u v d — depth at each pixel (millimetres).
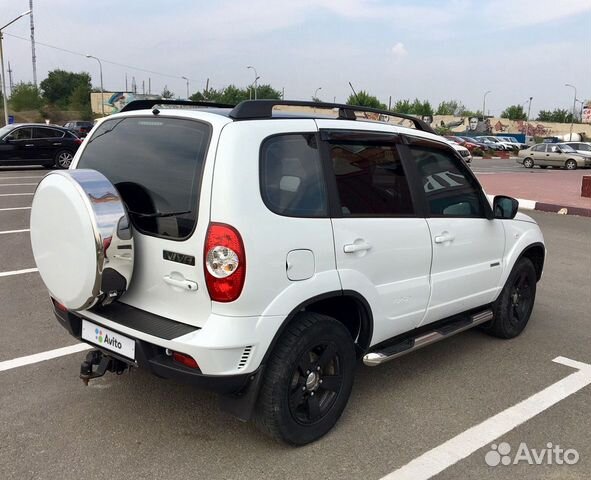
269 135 2996
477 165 32406
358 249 3293
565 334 5184
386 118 4344
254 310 2838
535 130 89500
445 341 4953
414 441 3320
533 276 5121
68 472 2941
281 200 2971
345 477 2963
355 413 3625
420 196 3809
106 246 2855
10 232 9023
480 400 3854
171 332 2869
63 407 3596
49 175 3078
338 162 3316
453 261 4086
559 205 13586
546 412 3715
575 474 3055
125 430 3350
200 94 77375
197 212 2814
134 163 3219
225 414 3555
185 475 2941
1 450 3117
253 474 2961
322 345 3195
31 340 4676
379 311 3504
